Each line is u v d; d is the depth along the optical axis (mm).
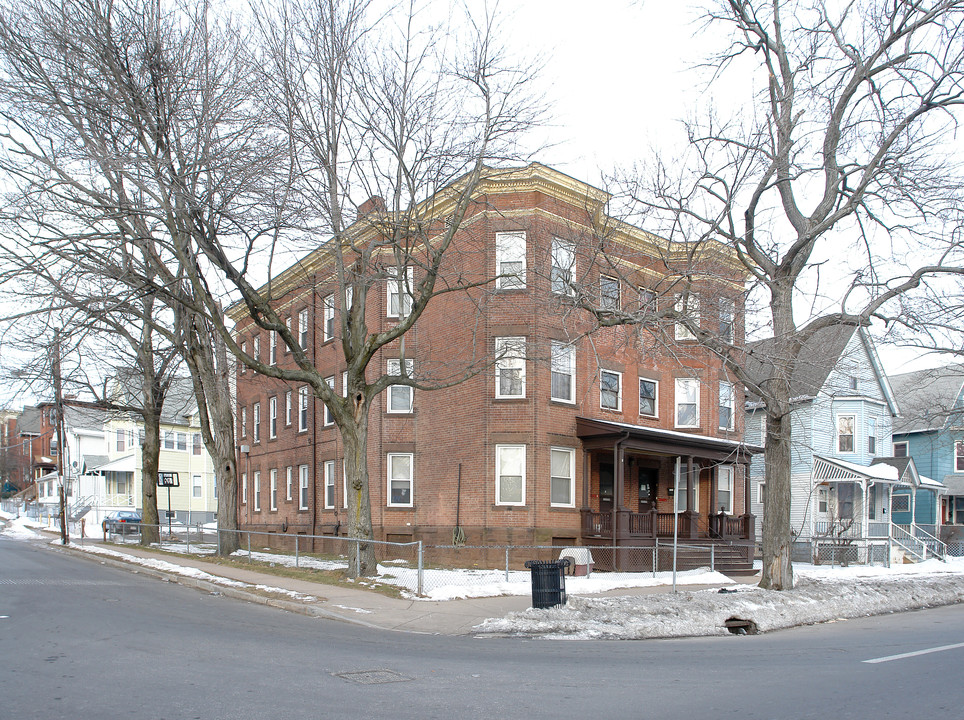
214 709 7023
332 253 20875
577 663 9945
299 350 19672
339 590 17312
